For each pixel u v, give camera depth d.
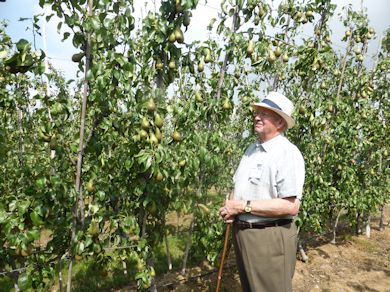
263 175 2.77
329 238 7.59
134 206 3.40
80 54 2.59
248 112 4.91
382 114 7.58
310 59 4.53
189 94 4.36
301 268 5.91
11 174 3.73
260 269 2.75
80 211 3.20
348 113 5.56
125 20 2.74
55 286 4.70
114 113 3.24
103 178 3.41
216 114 4.03
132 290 4.86
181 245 6.17
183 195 3.91
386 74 7.35
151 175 3.12
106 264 3.05
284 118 2.83
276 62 4.65
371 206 7.41
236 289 4.98
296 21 4.69
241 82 4.73
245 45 3.82
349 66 6.25
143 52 3.20
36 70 2.44
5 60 2.36
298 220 4.84
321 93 5.04
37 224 2.39
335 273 5.81
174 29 3.06
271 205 2.60
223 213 2.85
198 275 5.19
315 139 5.51
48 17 2.42
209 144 4.00
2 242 2.61
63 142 2.77
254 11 3.96
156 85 3.26
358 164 7.44
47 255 2.89
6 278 4.91
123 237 3.34
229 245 4.26
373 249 7.09
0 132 3.00
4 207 2.42
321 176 5.71
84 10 2.47
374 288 5.31
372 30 5.91
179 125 3.56
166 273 5.34
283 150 2.75
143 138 2.98
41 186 2.47
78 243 2.68
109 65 2.63
